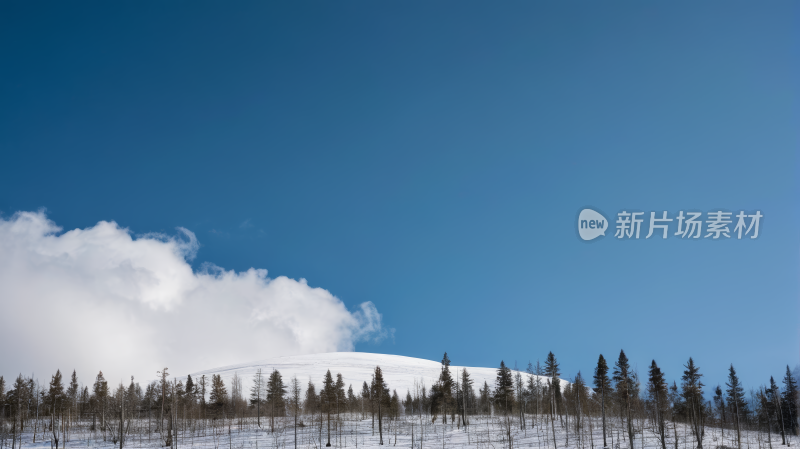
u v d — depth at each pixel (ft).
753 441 266.77
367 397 433.48
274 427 379.14
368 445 294.05
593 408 336.49
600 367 270.46
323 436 327.67
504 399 380.58
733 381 301.22
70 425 402.52
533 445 263.29
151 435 357.20
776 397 286.66
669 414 285.64
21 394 364.17
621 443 252.83
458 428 336.90
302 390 642.22
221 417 441.27
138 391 499.10
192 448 301.43
